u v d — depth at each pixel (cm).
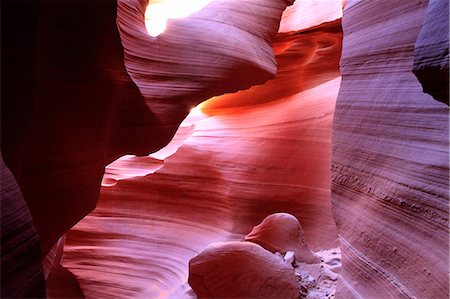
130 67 611
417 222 297
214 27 754
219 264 606
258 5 848
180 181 933
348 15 457
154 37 667
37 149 353
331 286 648
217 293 598
